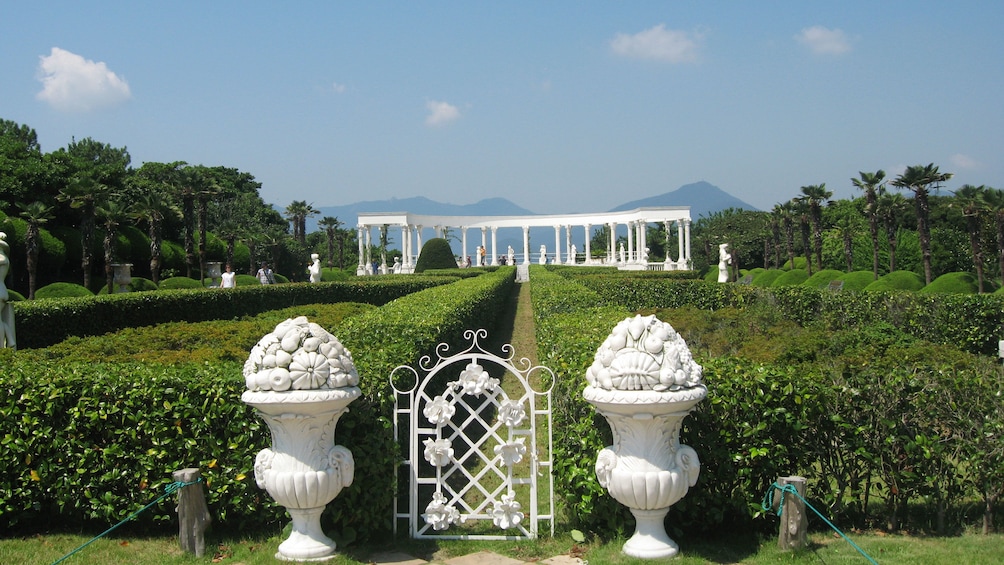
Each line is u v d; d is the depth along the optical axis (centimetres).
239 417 701
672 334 623
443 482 705
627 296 2708
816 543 671
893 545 661
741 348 1355
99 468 727
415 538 704
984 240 4784
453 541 700
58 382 737
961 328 1802
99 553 679
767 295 2466
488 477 938
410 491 706
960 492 704
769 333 1498
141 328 1636
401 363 832
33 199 4334
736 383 690
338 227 10006
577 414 727
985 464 688
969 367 862
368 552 675
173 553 674
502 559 661
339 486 642
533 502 705
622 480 618
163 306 2253
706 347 1513
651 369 599
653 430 613
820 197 5759
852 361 1054
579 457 705
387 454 698
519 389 1446
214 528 719
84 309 1941
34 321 1780
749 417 684
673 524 695
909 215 5888
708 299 2677
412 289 3456
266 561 638
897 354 1102
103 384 729
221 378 720
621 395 599
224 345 1438
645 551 630
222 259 6112
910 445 686
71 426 724
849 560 622
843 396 698
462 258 9544
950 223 5694
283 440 633
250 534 711
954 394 698
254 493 700
